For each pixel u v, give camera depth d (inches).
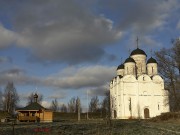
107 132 1264.8
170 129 1393.9
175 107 2578.7
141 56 3592.5
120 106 3312.0
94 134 1210.0
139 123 1962.4
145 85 3356.3
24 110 2677.2
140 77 3368.6
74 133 1272.1
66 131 1371.8
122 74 3784.5
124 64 3609.7
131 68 3501.5
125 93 3314.5
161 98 3329.2
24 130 1443.2
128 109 3275.1
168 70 2559.1
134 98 3312.0
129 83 3346.5
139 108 3287.4
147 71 3587.6
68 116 4330.7
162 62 2605.8
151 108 3307.1
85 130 1402.6
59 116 4254.4
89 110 5265.8
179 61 2522.1
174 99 2496.3
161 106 3314.5
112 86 3705.7
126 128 1487.5
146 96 3329.2
